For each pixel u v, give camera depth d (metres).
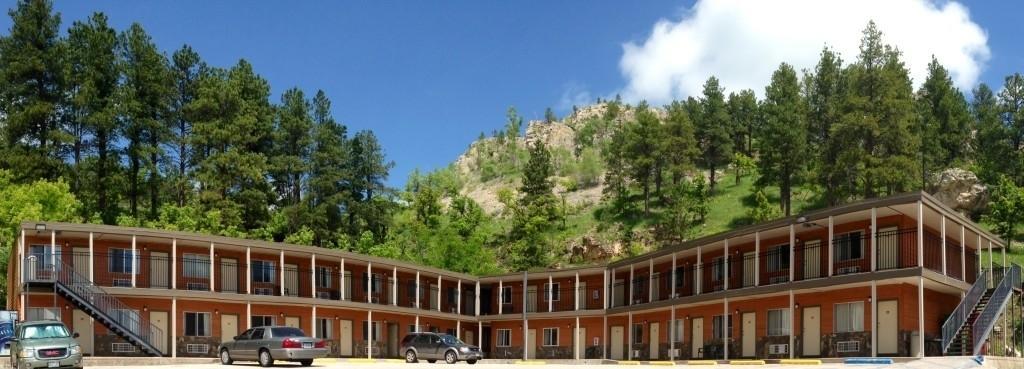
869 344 34.19
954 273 38.38
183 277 44.50
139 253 43.22
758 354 39.69
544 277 58.31
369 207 87.12
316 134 83.62
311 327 48.50
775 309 39.31
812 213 35.59
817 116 102.25
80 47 71.81
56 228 38.72
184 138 75.25
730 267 44.31
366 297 53.75
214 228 68.38
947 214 33.47
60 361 27.36
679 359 46.59
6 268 55.66
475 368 33.84
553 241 98.56
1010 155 85.56
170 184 74.88
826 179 83.44
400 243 85.69
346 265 52.84
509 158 190.88
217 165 73.56
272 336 33.00
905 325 33.16
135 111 71.44
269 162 81.19
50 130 68.81
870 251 35.66
